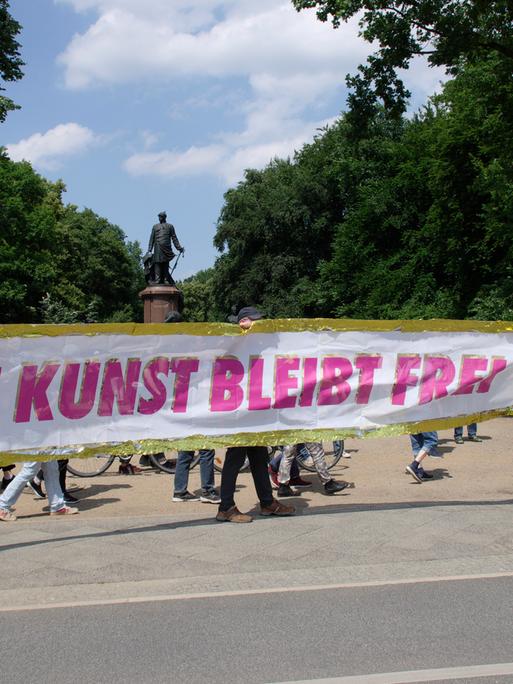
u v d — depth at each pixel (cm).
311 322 736
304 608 490
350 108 1914
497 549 626
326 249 5016
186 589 538
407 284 3641
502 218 2795
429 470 1065
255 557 609
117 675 391
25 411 653
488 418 788
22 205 4453
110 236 6562
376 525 708
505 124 2002
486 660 402
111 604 506
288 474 882
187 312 10056
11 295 4262
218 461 1095
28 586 548
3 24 2534
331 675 386
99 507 845
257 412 723
